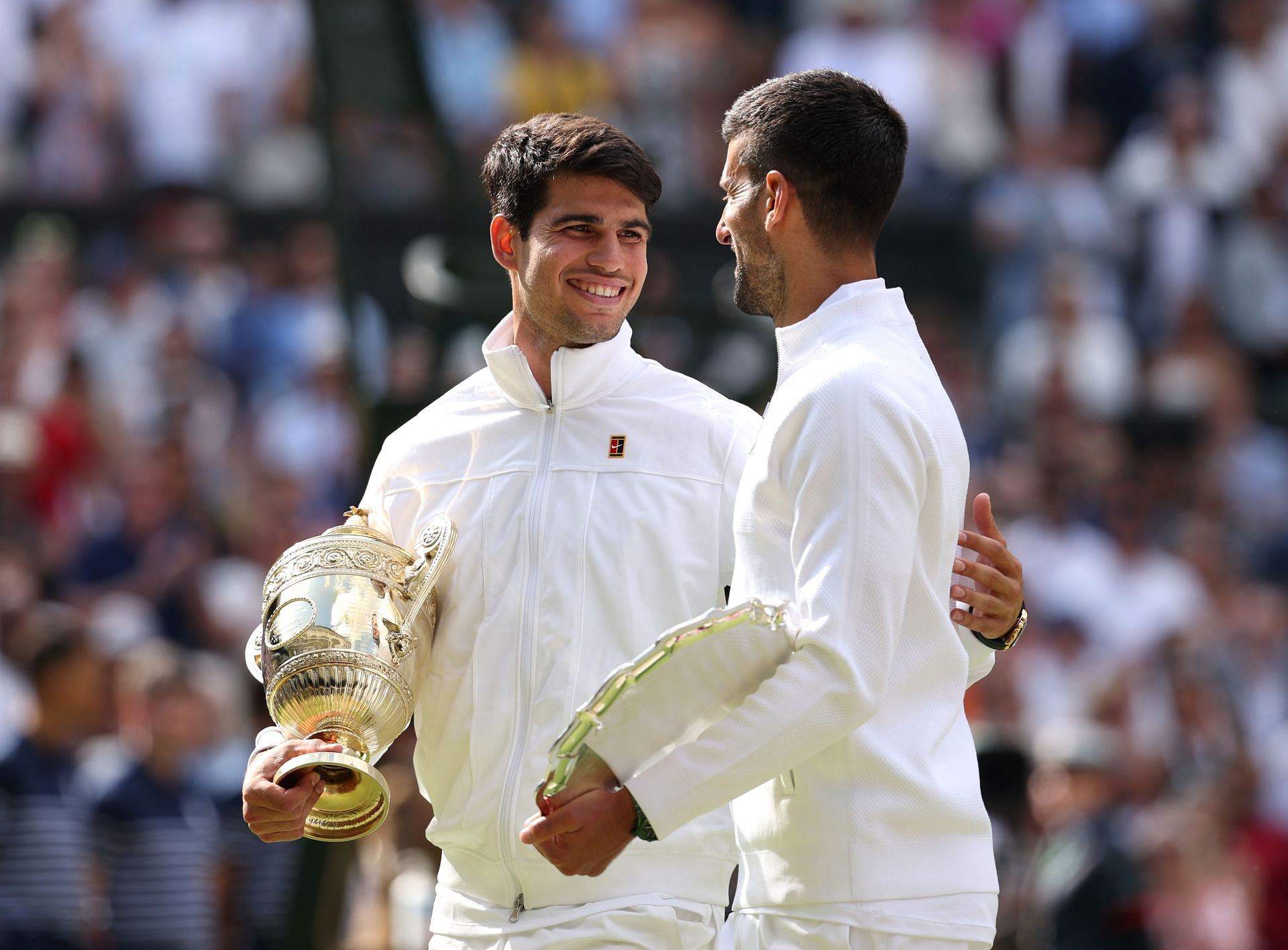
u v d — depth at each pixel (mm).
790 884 10258
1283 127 44875
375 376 18109
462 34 41000
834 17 43875
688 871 11445
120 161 42594
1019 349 40156
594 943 11211
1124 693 32750
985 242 41094
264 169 41906
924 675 10250
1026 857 20375
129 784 22266
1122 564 36219
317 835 11508
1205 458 39125
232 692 26422
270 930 22516
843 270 10789
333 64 18484
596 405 11898
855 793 10094
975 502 11617
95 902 21938
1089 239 42031
